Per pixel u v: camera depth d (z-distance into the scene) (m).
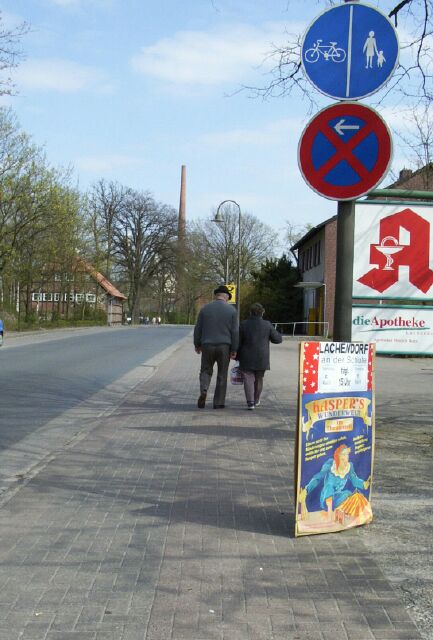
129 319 78.69
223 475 6.21
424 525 4.82
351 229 4.80
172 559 4.14
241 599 3.59
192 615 3.40
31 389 12.55
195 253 75.31
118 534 4.59
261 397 11.61
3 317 44.59
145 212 72.62
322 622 3.33
